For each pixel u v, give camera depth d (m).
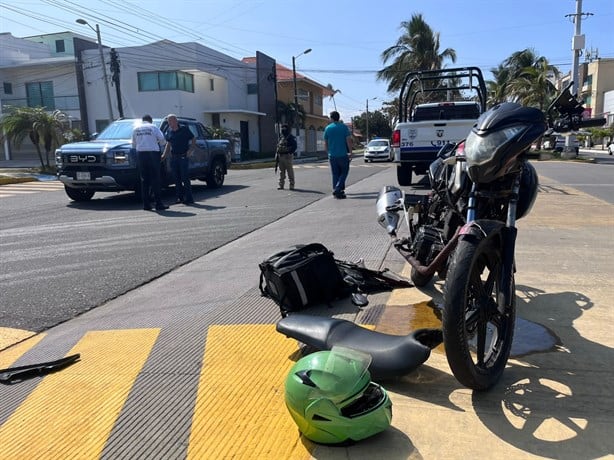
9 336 3.90
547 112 3.40
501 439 2.38
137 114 33.84
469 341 2.98
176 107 33.03
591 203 8.95
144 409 2.74
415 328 3.63
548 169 18.72
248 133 40.62
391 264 5.25
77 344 3.66
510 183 3.12
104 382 3.06
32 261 6.01
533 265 5.05
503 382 2.89
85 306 4.51
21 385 3.10
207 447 2.39
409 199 4.25
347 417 2.27
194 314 4.14
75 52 34.44
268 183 14.34
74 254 6.30
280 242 6.54
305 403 2.29
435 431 2.45
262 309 4.18
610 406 2.62
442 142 11.02
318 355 2.47
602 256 5.34
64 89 36.38
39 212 9.70
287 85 47.00
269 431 2.48
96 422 2.65
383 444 2.36
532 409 2.61
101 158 10.21
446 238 3.66
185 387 2.95
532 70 32.03
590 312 3.83
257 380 2.99
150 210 9.63
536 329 3.54
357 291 4.34
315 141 53.94
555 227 6.80
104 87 34.31
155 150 9.42
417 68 35.50
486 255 2.79
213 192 12.30
